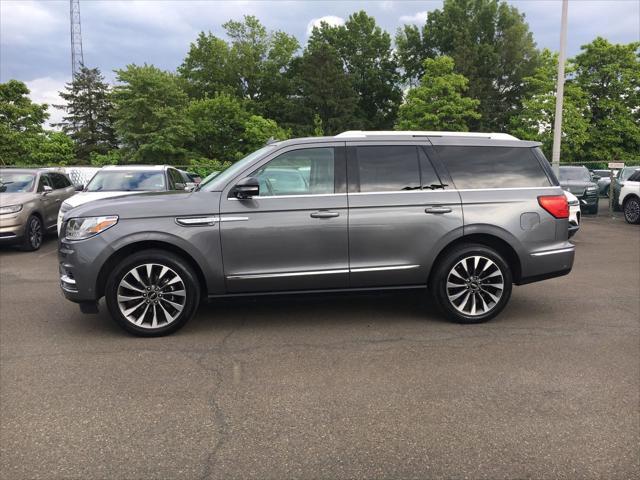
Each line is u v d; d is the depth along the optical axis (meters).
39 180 11.48
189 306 4.80
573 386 3.67
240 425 3.13
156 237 4.68
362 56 66.25
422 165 5.13
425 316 5.48
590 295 6.41
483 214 5.09
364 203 4.93
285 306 5.89
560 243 5.29
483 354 4.32
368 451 2.84
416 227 4.99
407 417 3.22
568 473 2.63
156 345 4.61
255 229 4.79
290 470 2.66
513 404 3.39
